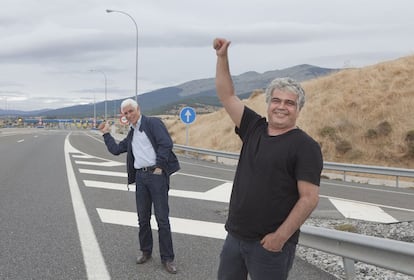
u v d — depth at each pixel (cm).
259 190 269
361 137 2141
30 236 611
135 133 506
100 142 3312
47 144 2888
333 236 424
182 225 702
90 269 482
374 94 2458
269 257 271
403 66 2686
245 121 299
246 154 285
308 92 3070
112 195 945
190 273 477
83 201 871
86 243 581
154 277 462
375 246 375
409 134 1969
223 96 306
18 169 1409
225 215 784
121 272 476
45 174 1292
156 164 494
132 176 521
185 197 966
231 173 1466
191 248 575
